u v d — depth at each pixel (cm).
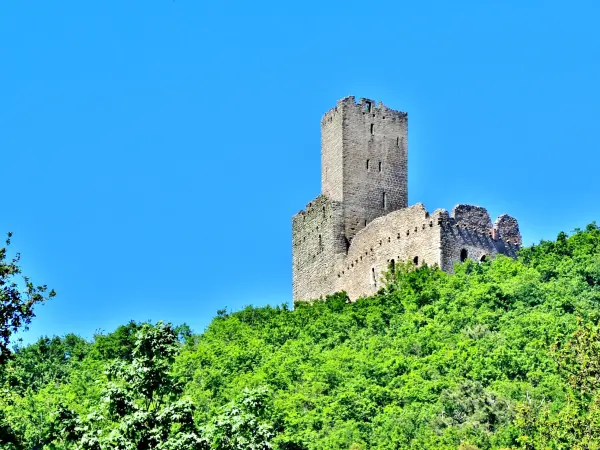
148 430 3678
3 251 3831
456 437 6241
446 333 7869
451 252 9144
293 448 6669
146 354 3884
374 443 6525
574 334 6225
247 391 4053
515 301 8144
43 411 7525
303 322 9238
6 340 3756
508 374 7038
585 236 8988
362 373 7550
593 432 5394
